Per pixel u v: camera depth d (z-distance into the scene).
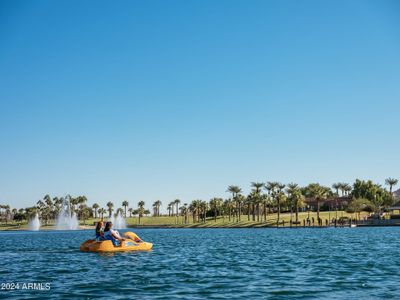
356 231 110.81
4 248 55.84
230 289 22.41
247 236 95.12
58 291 21.98
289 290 22.00
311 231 119.38
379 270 29.08
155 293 21.38
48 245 65.44
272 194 190.00
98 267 32.16
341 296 20.34
